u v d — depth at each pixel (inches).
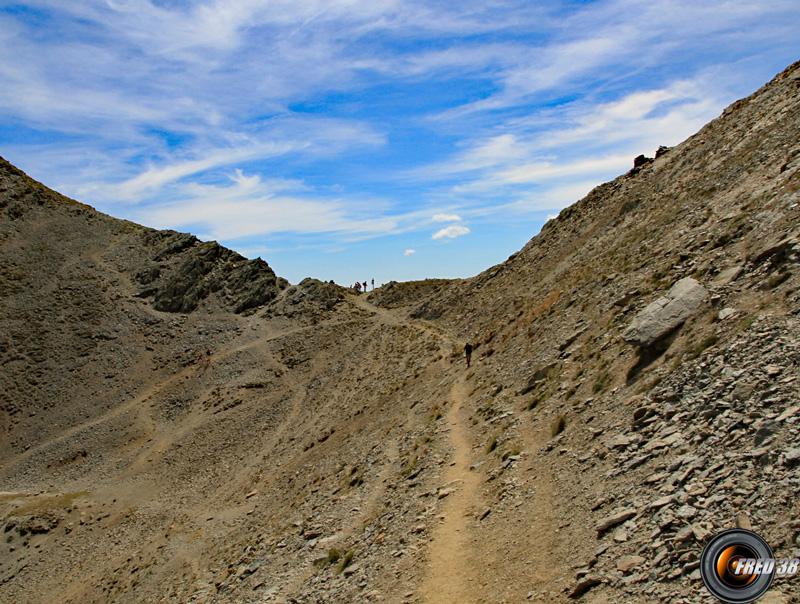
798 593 343.3
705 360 690.8
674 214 1400.1
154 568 1545.3
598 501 598.9
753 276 781.3
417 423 1413.6
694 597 388.2
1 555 2089.1
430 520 794.2
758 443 494.9
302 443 2161.7
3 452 3149.6
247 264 4987.7
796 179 936.9
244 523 1584.6
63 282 4714.6
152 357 3959.2
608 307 1152.2
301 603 775.1
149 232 5487.2
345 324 4033.0
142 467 2721.5
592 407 834.8
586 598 461.4
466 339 2393.0
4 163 6077.8
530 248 2962.6
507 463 853.8
